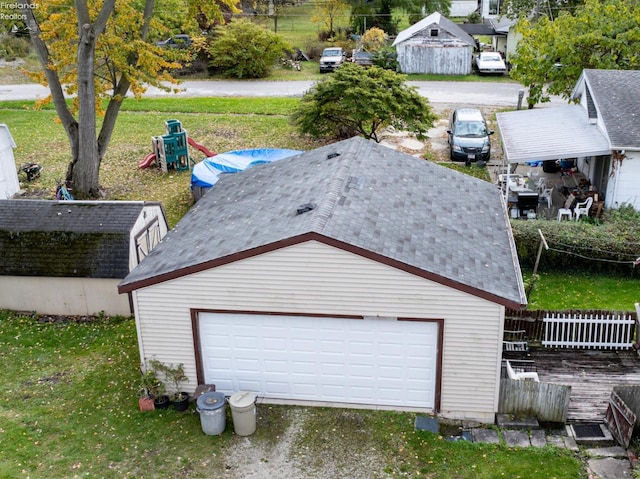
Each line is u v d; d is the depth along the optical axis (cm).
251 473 1145
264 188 1639
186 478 1134
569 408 1319
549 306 1734
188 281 1266
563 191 2430
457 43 4578
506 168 2578
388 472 1144
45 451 1204
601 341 1541
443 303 1211
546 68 2933
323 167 1612
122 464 1170
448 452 1191
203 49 4809
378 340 1269
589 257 1891
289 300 1255
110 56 2361
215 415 1223
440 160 2859
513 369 1432
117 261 1686
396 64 4694
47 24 2339
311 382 1324
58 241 1717
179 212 2336
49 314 1747
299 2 7150
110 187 2586
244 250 1220
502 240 1461
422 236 1332
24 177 2678
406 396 1304
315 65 5144
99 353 1548
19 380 1440
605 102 2256
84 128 2370
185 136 2750
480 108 3681
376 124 2895
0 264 1709
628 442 1184
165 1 4612
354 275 1216
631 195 2136
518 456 1177
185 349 1322
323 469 1152
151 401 1319
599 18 2877
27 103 3947
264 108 3750
